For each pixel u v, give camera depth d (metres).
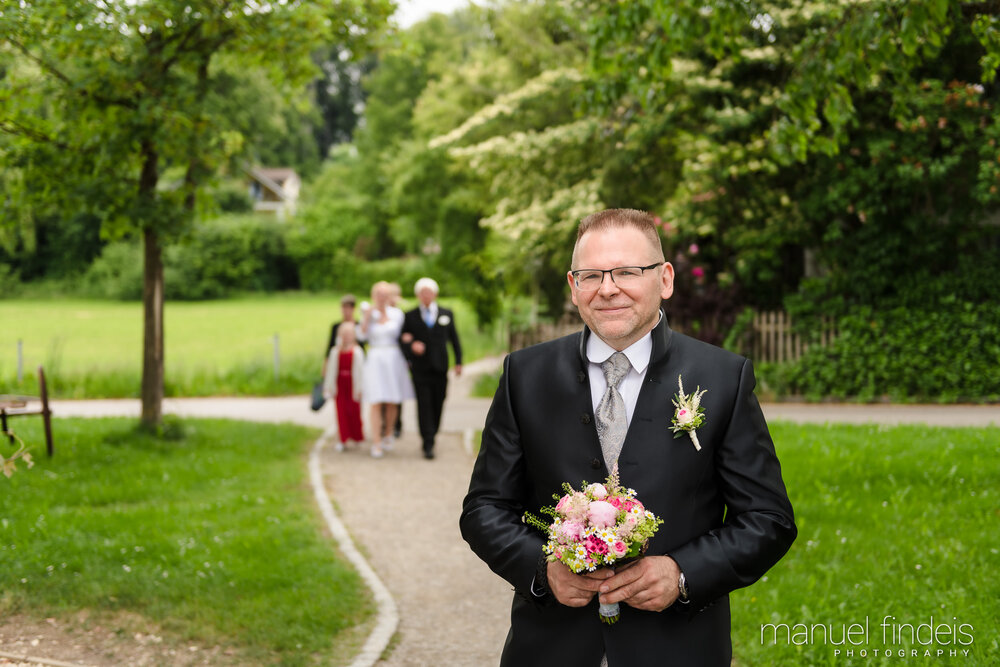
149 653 4.34
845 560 5.39
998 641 4.12
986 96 13.82
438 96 28.47
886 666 3.98
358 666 4.25
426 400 10.08
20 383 17.38
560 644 2.13
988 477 7.29
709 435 2.10
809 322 14.27
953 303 13.61
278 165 77.88
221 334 33.38
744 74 14.29
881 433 9.48
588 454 2.13
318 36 9.82
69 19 8.35
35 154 9.52
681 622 2.08
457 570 6.05
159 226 9.53
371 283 58.16
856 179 13.25
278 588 5.26
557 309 21.08
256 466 9.09
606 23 7.53
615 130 14.84
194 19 9.27
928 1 6.16
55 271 58.12
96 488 7.62
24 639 4.47
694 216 15.05
